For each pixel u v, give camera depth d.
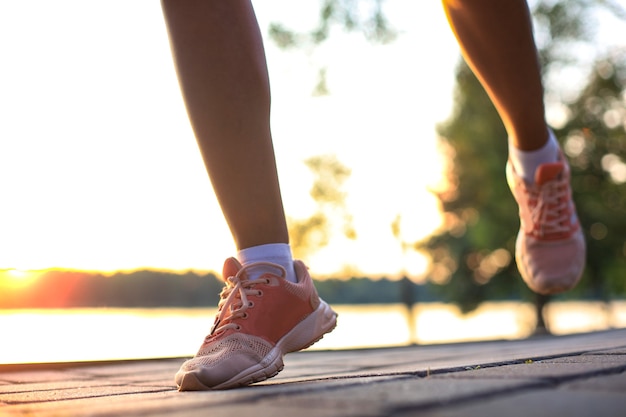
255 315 1.45
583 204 14.16
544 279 2.04
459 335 11.91
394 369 1.71
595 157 14.13
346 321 15.72
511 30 1.72
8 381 2.08
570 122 14.05
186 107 1.46
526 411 0.85
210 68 1.43
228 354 1.39
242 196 1.46
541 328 14.64
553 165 1.94
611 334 4.47
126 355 3.08
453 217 15.20
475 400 0.94
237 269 1.49
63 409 1.07
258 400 1.06
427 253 15.55
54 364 2.62
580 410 0.85
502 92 1.85
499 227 14.41
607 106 13.91
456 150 14.60
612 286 14.62
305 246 12.17
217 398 1.12
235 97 1.43
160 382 1.90
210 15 1.43
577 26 13.56
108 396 1.38
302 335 1.51
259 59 1.46
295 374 1.91
